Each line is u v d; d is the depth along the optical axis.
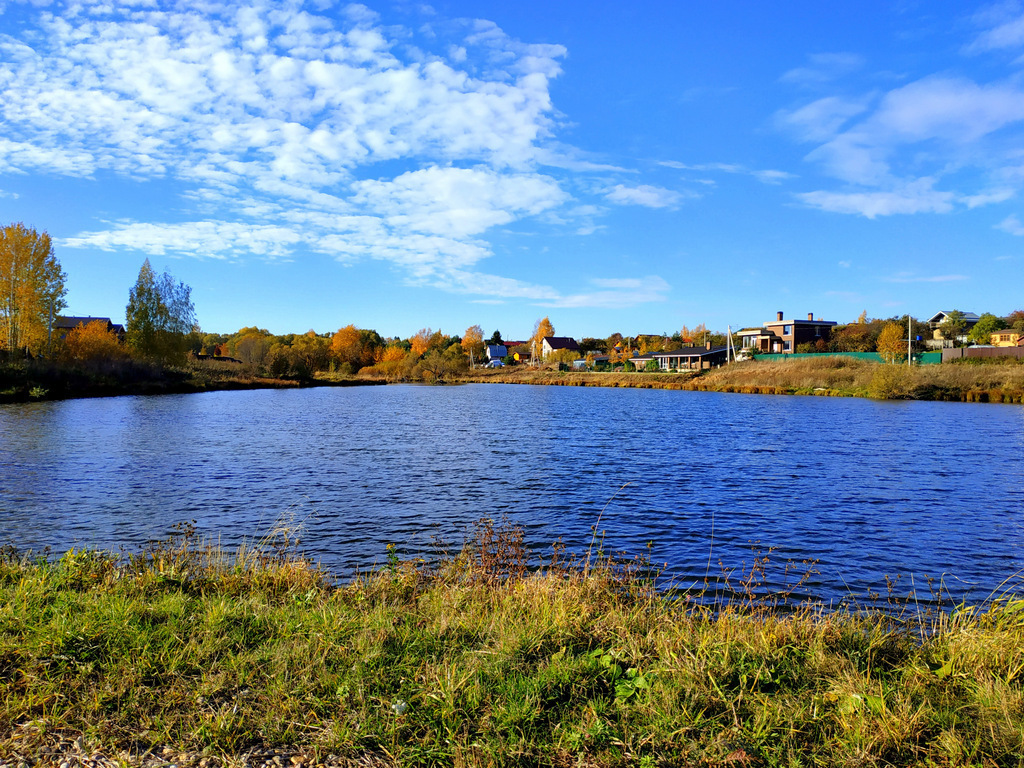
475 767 3.58
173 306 72.88
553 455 23.23
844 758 3.73
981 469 20.47
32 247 53.31
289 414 39.41
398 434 29.52
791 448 25.08
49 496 15.67
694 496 16.50
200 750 3.79
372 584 7.63
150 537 12.20
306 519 13.84
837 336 91.12
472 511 14.76
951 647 5.30
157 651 4.94
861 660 5.23
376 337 141.00
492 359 145.75
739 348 97.12
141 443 25.02
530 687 4.44
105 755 3.72
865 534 13.09
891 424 33.97
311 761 3.71
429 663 4.83
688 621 6.11
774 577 10.45
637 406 47.91
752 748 3.82
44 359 51.16
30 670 4.56
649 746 3.86
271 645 5.18
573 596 6.64
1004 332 79.19
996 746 3.85
